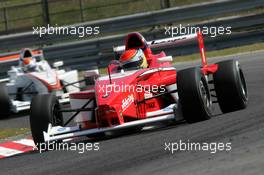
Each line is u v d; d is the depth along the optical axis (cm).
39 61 5803
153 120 3052
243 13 8612
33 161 2920
